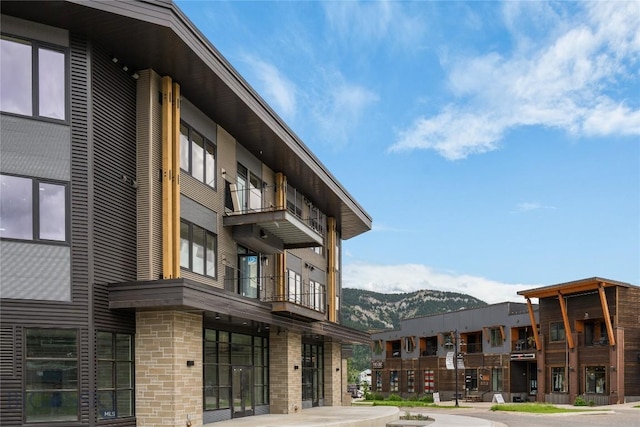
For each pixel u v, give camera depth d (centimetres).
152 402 1981
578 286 5119
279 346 3017
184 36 1967
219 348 2552
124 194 2030
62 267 1794
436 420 3116
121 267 1986
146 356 2005
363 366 14988
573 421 3303
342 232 4562
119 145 2020
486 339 6612
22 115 1778
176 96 2231
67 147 1833
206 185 2506
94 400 1798
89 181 1856
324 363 3878
